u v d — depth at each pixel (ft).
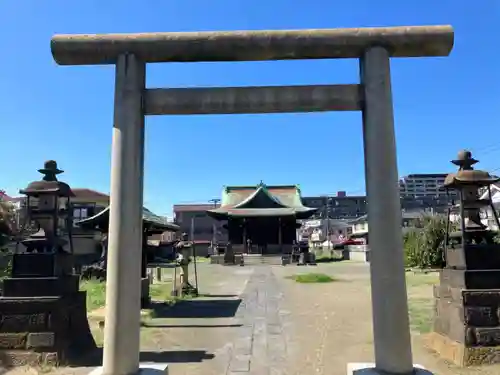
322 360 23.18
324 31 17.54
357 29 17.54
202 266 112.37
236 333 29.63
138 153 17.39
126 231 16.63
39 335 21.20
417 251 81.15
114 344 16.11
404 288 16.24
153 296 48.29
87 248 106.11
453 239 24.91
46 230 23.07
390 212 16.43
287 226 149.69
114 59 17.99
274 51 17.60
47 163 23.59
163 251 115.85
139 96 17.65
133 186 16.99
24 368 20.66
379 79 17.20
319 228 247.91
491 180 22.88
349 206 279.90
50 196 23.27
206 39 17.51
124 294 16.31
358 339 27.40
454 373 19.86
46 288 21.80
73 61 18.04
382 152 16.75
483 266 22.13
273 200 150.10
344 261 122.21
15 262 22.25
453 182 23.12
